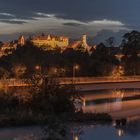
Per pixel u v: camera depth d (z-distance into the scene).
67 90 84.56
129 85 170.75
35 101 81.88
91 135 61.12
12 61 180.25
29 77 91.38
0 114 72.62
